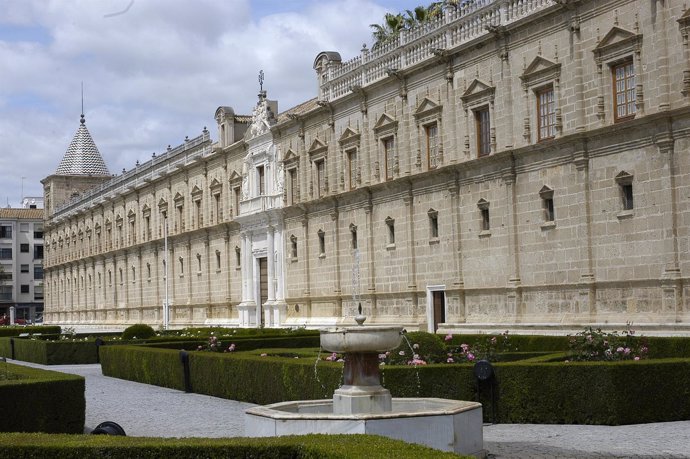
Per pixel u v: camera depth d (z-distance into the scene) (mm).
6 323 145625
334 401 17922
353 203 54094
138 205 92562
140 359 37688
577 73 36719
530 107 39656
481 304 42656
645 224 33812
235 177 70812
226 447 13164
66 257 120000
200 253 78125
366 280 52844
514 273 40312
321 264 58344
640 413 20922
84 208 109250
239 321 69438
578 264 36875
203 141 77312
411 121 48188
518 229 40375
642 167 33969
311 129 59344
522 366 21625
